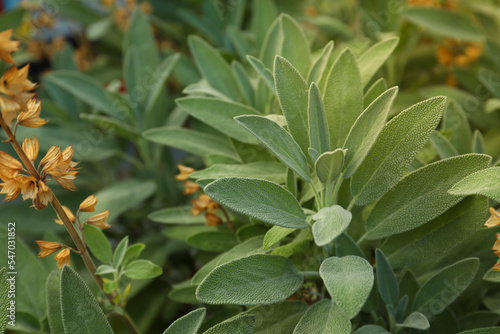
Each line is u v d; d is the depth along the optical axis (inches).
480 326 21.5
